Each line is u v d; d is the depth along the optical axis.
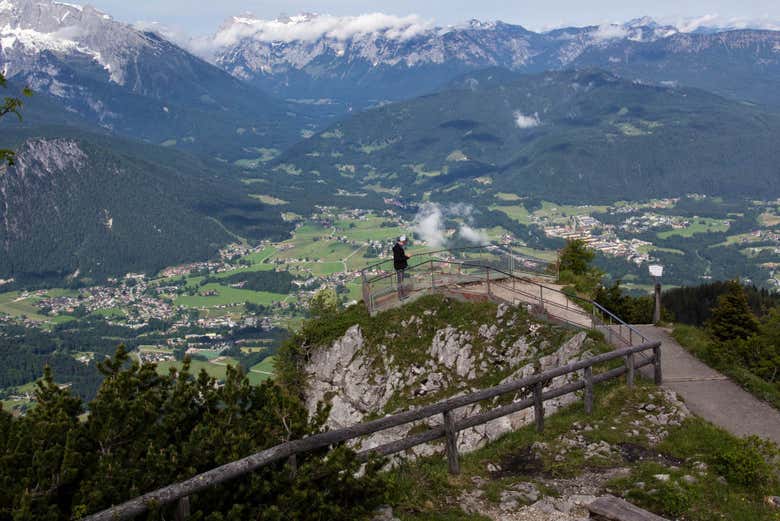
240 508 8.30
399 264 32.22
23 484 7.92
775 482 12.16
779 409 17.38
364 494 10.02
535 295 30.08
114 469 8.19
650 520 9.66
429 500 10.98
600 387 18.52
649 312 48.72
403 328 30.77
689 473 12.24
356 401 30.53
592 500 11.32
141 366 10.61
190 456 8.88
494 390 13.41
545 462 13.47
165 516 8.09
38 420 9.41
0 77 9.62
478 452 14.38
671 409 16.27
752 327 33.66
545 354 24.61
